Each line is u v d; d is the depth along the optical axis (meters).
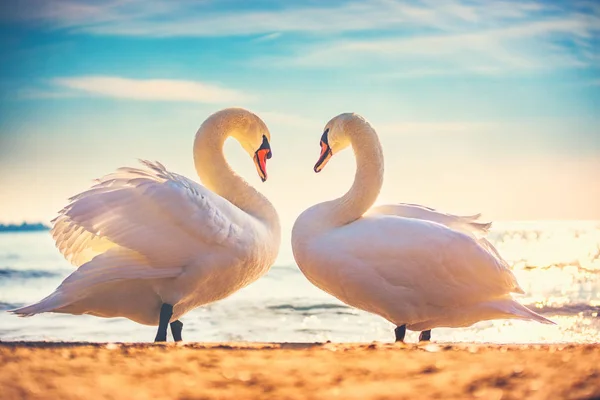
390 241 10.16
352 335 16.06
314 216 10.76
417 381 7.40
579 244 26.83
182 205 10.16
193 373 7.69
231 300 19.44
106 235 9.91
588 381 7.38
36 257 26.62
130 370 7.80
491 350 8.67
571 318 17.05
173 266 10.22
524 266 24.00
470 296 10.18
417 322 10.41
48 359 8.23
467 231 10.95
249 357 8.30
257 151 12.16
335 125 11.25
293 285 21.36
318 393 7.11
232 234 10.46
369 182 10.77
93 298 10.19
